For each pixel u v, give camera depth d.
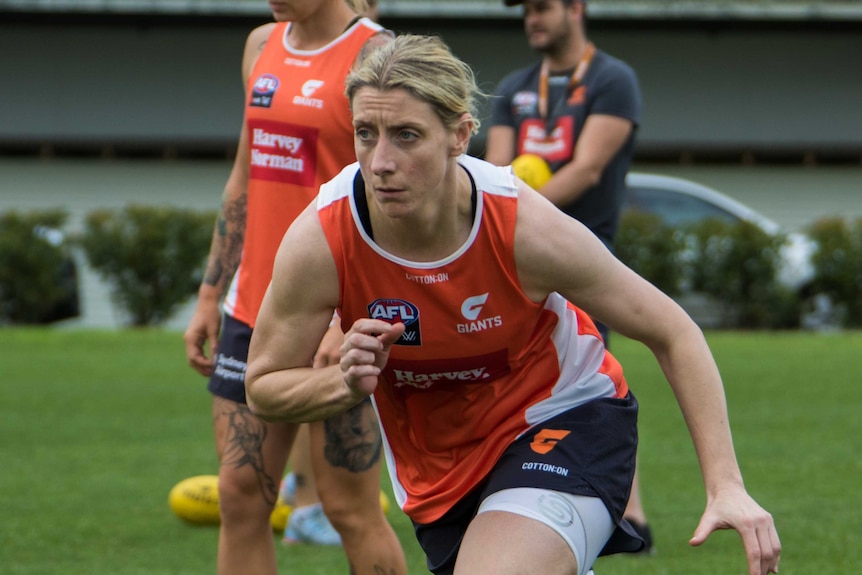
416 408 12.27
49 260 63.50
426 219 10.66
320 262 11.09
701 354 11.45
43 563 19.14
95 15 78.38
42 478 25.98
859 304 63.94
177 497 22.00
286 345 11.49
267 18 78.44
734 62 81.69
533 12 21.03
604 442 12.11
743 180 82.56
